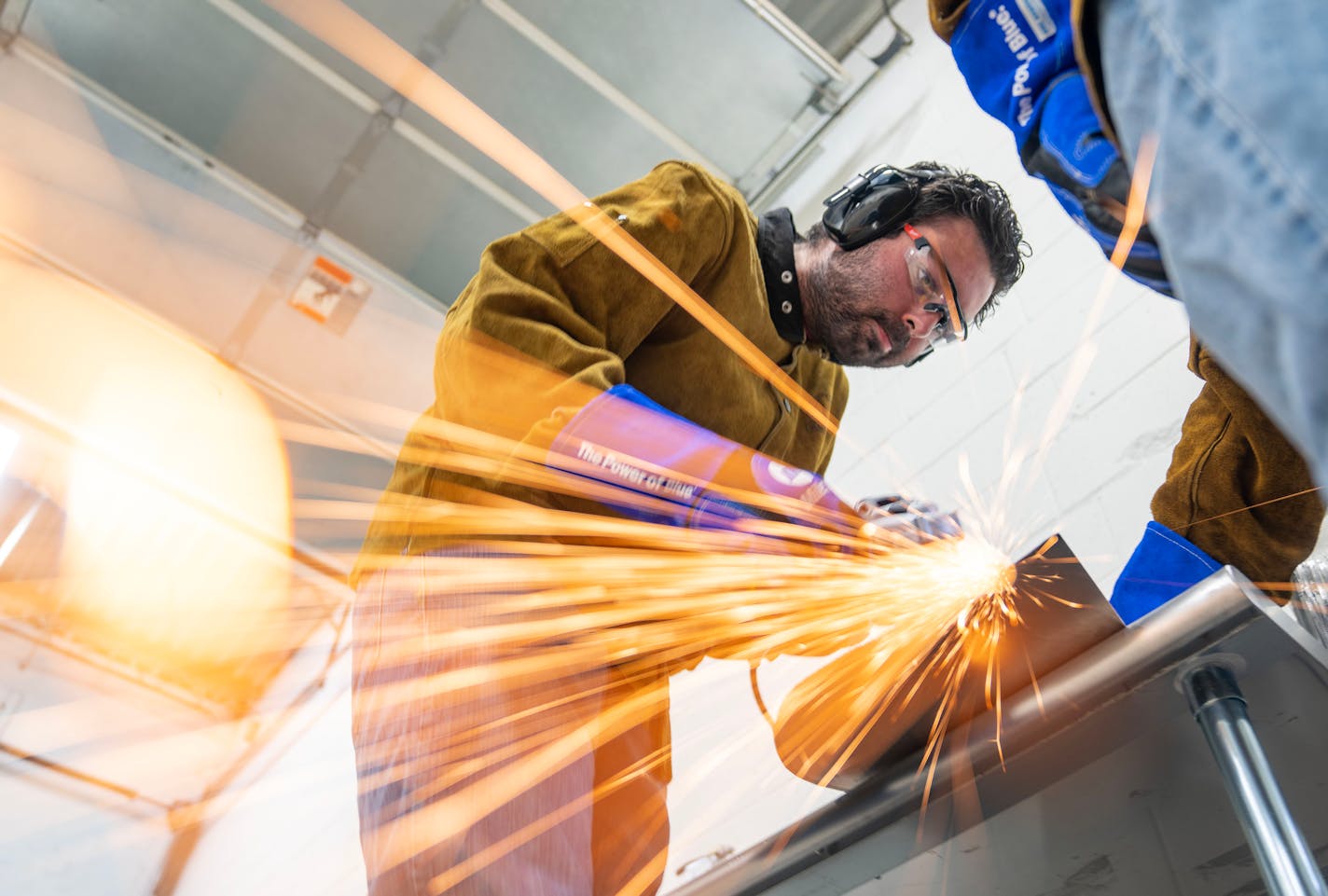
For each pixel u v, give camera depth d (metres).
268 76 3.53
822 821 1.00
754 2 3.08
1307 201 0.42
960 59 0.92
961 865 1.04
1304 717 0.87
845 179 3.20
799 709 1.04
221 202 3.80
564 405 1.10
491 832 0.83
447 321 1.29
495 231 3.81
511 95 3.47
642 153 3.57
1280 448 1.16
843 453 2.64
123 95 3.71
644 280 1.30
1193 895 1.05
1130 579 1.21
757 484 1.11
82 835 4.29
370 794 0.91
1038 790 0.94
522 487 1.08
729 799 2.16
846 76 3.25
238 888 3.99
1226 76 0.48
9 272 3.72
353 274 3.88
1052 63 0.84
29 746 4.26
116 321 3.82
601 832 1.12
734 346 1.40
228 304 3.85
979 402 2.30
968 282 1.42
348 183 3.75
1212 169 0.48
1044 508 2.03
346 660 4.35
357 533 4.38
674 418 1.13
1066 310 2.19
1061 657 0.89
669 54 3.28
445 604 0.99
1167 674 0.83
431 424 1.18
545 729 0.92
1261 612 0.78
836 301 1.44
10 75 3.60
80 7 3.46
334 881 3.45
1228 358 0.48
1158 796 0.95
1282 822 0.76
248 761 4.52
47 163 3.68
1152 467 1.85
